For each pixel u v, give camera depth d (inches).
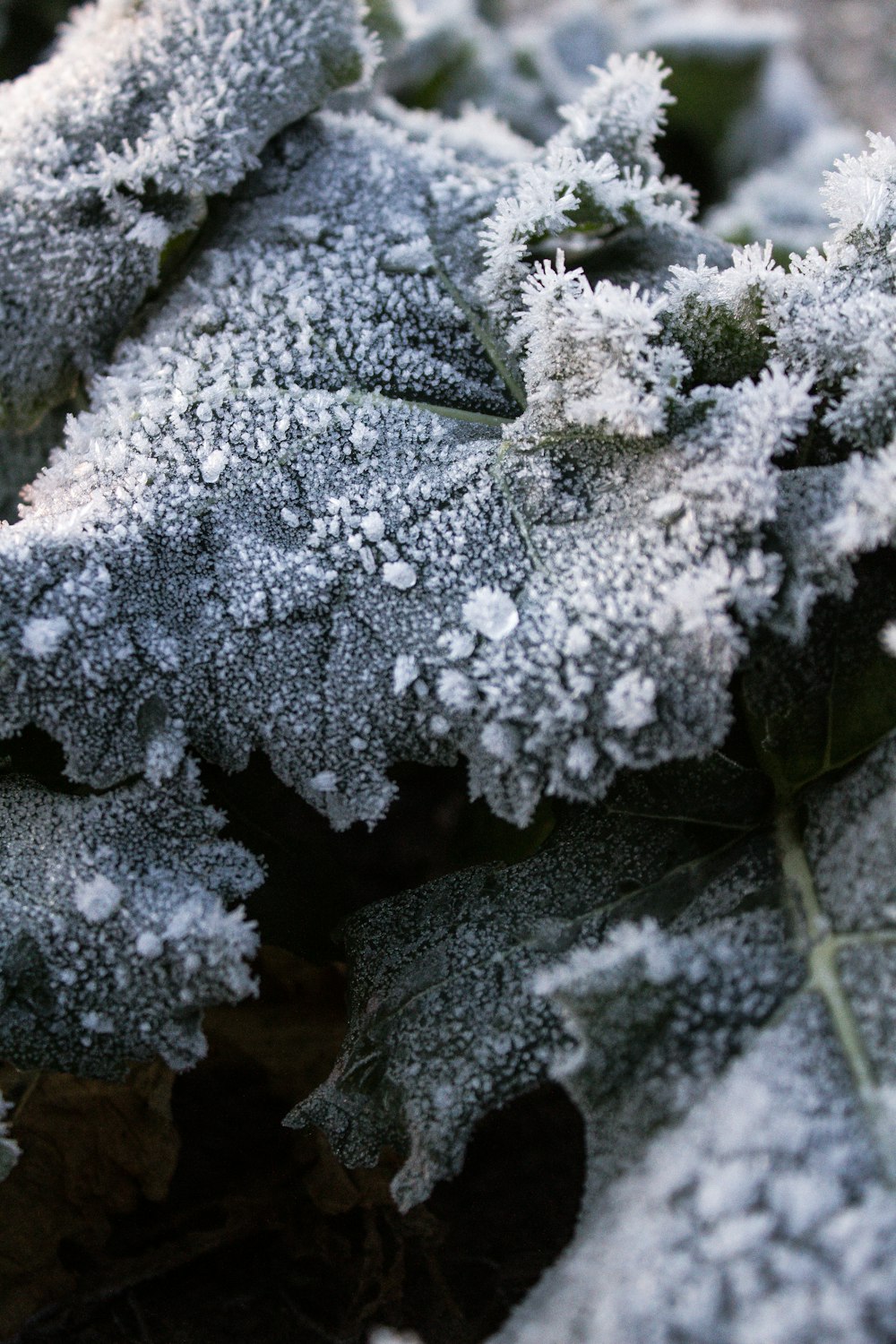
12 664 16.3
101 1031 16.2
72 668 16.4
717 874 16.4
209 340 17.3
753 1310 14.2
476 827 18.4
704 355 16.5
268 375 17.1
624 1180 15.0
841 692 16.4
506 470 16.6
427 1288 17.5
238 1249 17.9
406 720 16.5
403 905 17.2
